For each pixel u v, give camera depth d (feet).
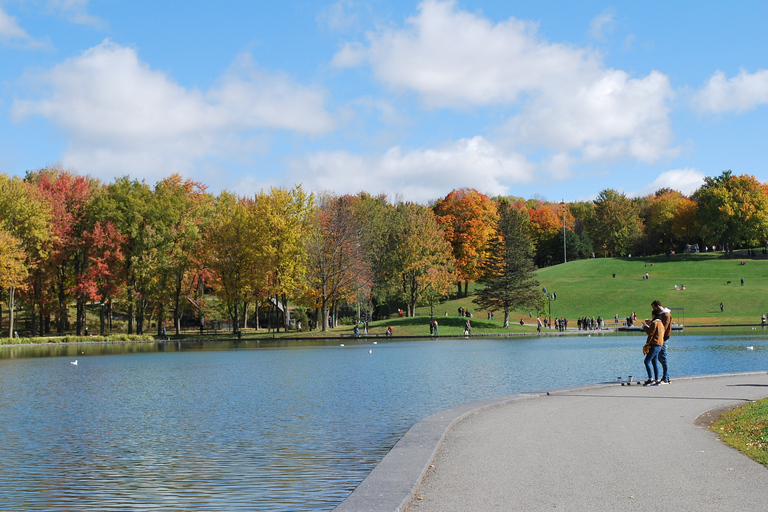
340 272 228.02
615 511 21.70
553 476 26.81
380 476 26.61
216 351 153.79
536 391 55.36
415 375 83.66
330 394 65.26
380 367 97.50
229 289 228.22
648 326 61.77
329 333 224.74
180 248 236.02
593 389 58.39
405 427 46.26
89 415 55.16
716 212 436.76
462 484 25.85
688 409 45.32
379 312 345.31
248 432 45.62
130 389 74.49
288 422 49.21
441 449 32.99
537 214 501.15
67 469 36.06
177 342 207.82
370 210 304.71
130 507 28.58
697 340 166.20
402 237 274.36
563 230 477.77
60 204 225.97
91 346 187.01
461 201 353.10
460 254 342.64
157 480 33.14
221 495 30.01
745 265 394.11
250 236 223.10
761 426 36.01
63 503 29.48
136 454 39.50
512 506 22.56
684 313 292.20
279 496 29.55
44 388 76.79
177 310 237.86
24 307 239.91
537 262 523.29
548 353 126.93
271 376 86.69
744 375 67.92
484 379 77.46
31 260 208.13
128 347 180.45
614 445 33.19
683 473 27.02
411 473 27.07
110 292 226.17
